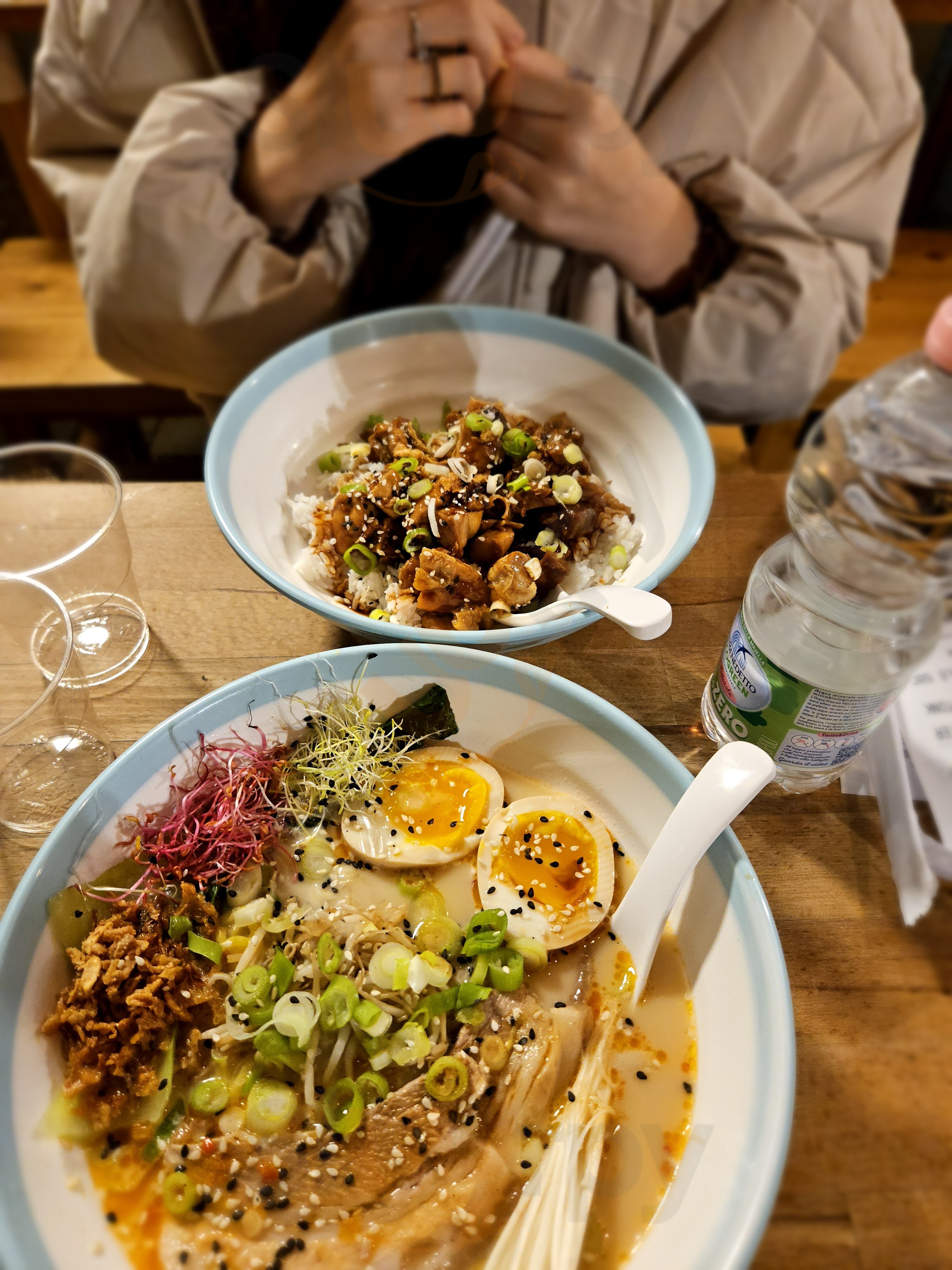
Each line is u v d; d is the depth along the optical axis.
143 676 0.35
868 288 0.69
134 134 0.54
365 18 0.44
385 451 0.42
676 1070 0.26
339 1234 0.24
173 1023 0.27
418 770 0.32
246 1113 0.26
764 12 0.52
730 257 0.59
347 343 0.43
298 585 0.35
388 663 0.31
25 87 0.75
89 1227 0.24
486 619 0.37
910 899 0.29
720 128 0.55
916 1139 0.24
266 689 0.30
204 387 0.60
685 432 0.40
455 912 0.30
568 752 0.31
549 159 0.50
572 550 0.40
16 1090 0.24
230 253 0.54
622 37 0.53
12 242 0.79
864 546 0.30
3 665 0.35
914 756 0.31
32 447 0.38
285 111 0.51
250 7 0.49
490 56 0.46
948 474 0.29
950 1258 0.23
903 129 0.59
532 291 0.58
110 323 0.56
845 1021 0.26
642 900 0.27
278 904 0.30
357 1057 0.27
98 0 0.55
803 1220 0.23
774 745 0.30
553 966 0.29
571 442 0.43
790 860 0.30
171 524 0.40
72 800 0.31
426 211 0.55
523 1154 0.26
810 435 0.33
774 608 0.30
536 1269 0.23
